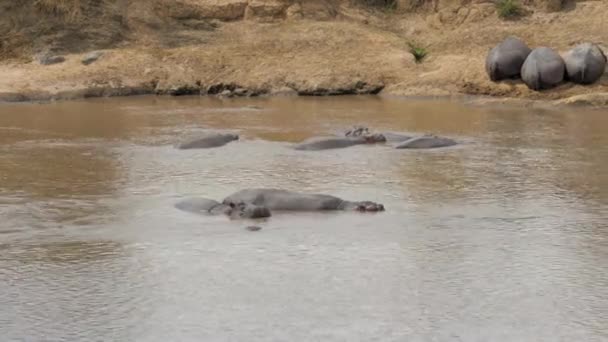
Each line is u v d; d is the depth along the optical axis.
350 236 35.03
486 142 53.69
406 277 30.78
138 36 82.56
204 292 29.56
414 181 43.78
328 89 75.88
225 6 85.94
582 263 32.00
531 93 70.75
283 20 85.88
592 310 28.05
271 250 33.47
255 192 39.19
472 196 40.97
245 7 86.25
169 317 27.69
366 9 90.12
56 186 43.19
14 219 37.56
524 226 36.31
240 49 81.19
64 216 37.97
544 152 50.59
